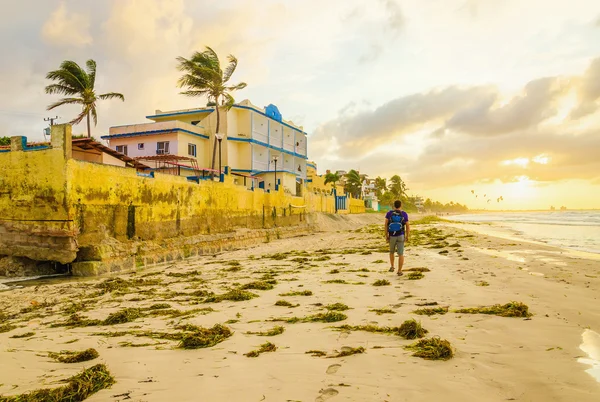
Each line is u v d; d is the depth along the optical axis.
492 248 19.03
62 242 13.45
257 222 29.45
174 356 4.71
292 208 37.69
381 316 6.33
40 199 13.69
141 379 3.95
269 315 6.83
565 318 5.80
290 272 12.72
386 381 3.64
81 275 13.69
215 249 22.23
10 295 10.37
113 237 15.09
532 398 3.16
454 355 4.30
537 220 75.44
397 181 136.12
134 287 10.99
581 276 10.05
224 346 5.05
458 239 25.95
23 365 4.61
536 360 4.05
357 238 31.59
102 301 9.09
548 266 12.10
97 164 14.52
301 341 5.14
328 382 3.67
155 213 17.45
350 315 6.48
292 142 56.59
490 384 3.49
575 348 4.41
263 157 47.03
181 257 18.86
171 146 36.78
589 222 60.75
